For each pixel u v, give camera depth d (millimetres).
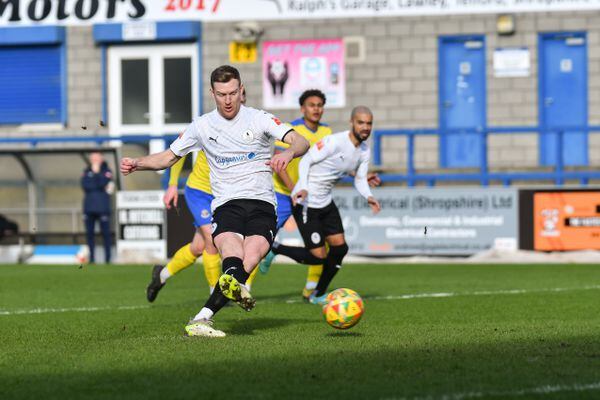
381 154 62062
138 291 35875
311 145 30859
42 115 66438
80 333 23438
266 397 14969
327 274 30312
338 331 22594
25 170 53719
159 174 52375
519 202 49438
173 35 64000
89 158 52469
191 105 65000
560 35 61438
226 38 63875
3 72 66750
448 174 53062
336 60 62812
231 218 21047
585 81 61375
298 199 29516
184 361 18125
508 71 61719
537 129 52719
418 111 62344
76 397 15281
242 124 21094
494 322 24844
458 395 15008
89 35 65688
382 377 16453
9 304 31328
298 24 62969
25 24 65812
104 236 52062
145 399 14984
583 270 43438
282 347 19672
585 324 23984
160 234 51625
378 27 62469
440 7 61969
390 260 50469
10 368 18047
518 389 15438
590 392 15188
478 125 62062
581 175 52031
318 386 15758
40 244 55062
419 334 21859
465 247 49938
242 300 19906
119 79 65688
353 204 50781
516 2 61438
